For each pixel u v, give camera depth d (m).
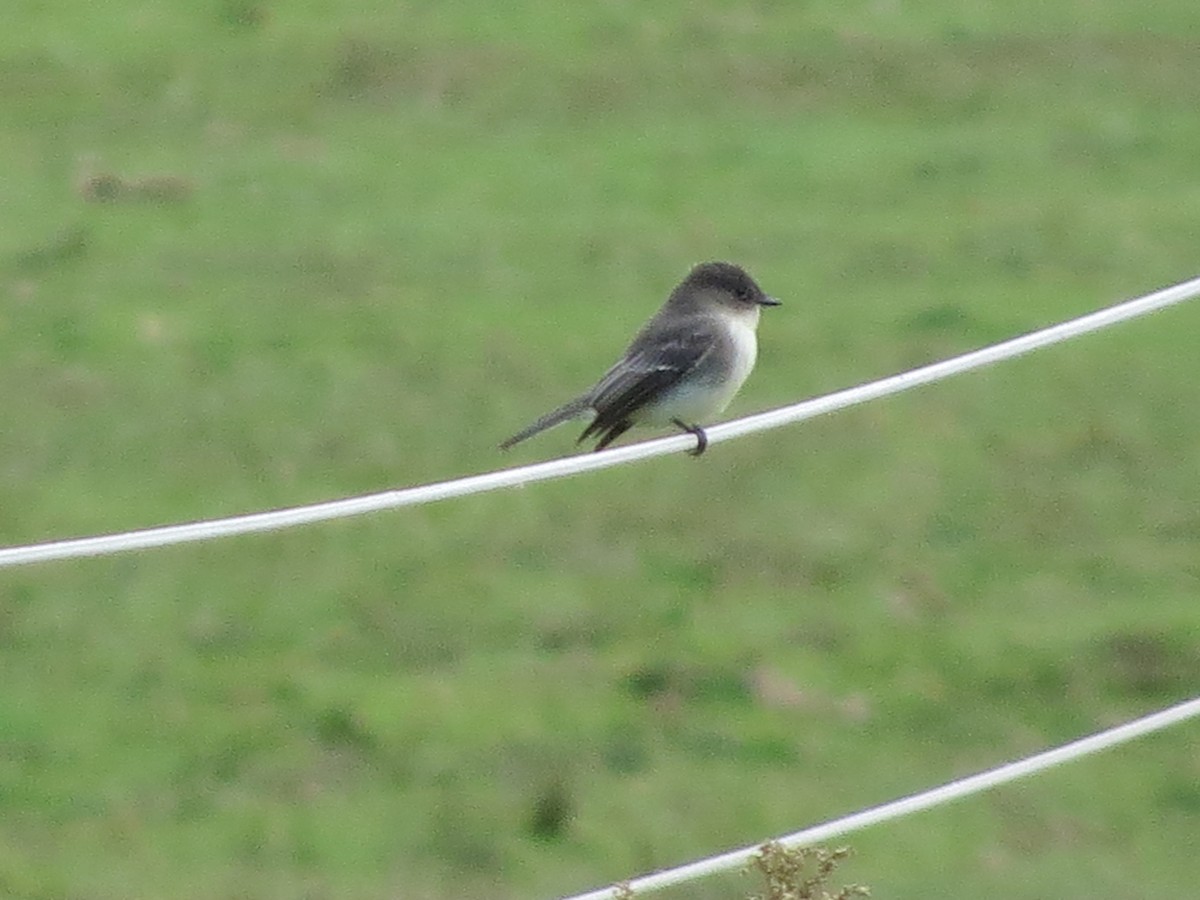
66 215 24.66
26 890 14.37
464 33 29.20
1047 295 23.23
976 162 26.36
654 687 16.77
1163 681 16.98
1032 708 16.72
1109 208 25.20
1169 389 21.66
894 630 17.62
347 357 21.72
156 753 15.91
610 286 23.25
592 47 28.94
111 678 16.80
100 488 19.53
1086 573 18.61
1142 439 20.77
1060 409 21.28
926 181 25.83
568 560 18.55
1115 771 16.17
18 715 16.31
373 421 20.67
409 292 23.05
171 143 26.67
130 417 20.64
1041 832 15.50
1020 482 20.03
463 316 22.55
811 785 15.73
